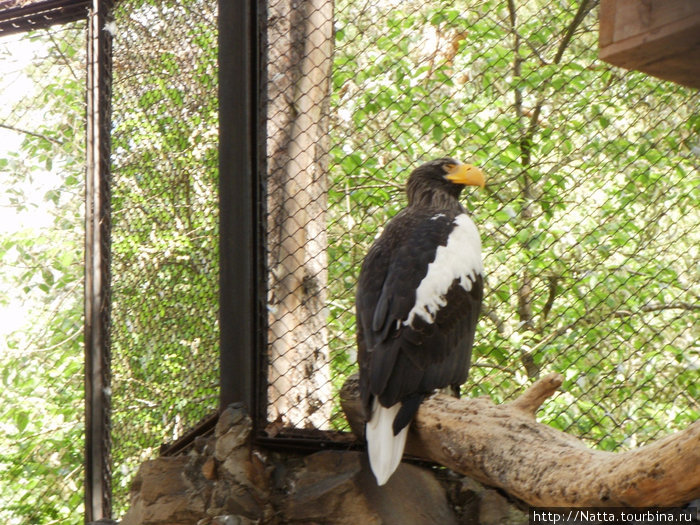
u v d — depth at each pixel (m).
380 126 10.01
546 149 10.02
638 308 9.08
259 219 6.09
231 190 6.09
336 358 9.01
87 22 8.02
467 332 5.91
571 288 9.57
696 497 4.02
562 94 10.66
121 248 7.42
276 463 5.85
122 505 7.08
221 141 6.14
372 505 5.47
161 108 7.19
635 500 4.17
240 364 5.93
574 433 9.32
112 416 7.25
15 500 11.53
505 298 9.48
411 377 5.41
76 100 12.15
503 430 5.13
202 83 6.78
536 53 9.89
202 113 6.77
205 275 6.58
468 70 11.16
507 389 10.37
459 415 5.39
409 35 9.45
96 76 7.74
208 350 6.41
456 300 5.85
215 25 6.66
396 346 5.46
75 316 11.65
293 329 6.21
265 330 6.02
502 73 10.98
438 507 5.63
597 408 9.46
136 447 7.00
